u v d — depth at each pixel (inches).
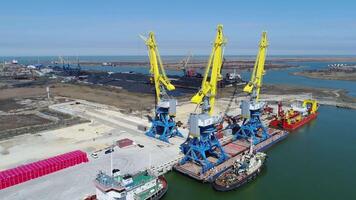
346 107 6850.4
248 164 3090.6
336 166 3518.7
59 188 2775.6
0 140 4101.9
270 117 5487.2
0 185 2738.7
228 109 6131.9
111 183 2447.1
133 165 3287.4
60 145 3919.8
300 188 2994.6
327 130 4997.5
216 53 3316.9
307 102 6003.9
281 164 3570.4
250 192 2920.8
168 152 3695.9
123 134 4404.5
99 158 3486.7
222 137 4244.6
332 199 2785.4
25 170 2930.6
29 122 5044.3
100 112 5797.2
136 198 2541.8
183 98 7475.4
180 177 3159.5
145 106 6505.9
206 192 2901.1
